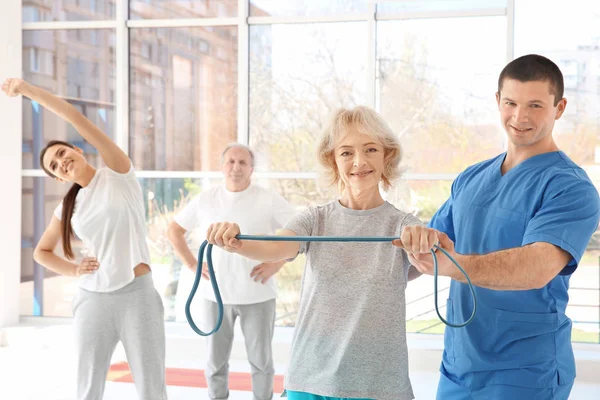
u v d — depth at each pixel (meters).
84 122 3.19
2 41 5.72
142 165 5.75
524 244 1.94
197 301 5.53
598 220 1.99
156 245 5.71
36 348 5.44
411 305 5.37
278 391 4.42
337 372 1.93
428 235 1.67
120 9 5.70
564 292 2.11
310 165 5.50
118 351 5.26
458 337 2.19
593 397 4.36
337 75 5.43
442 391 2.26
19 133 5.84
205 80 5.64
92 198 3.18
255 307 3.80
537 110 2.04
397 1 4.98
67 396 4.24
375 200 2.07
